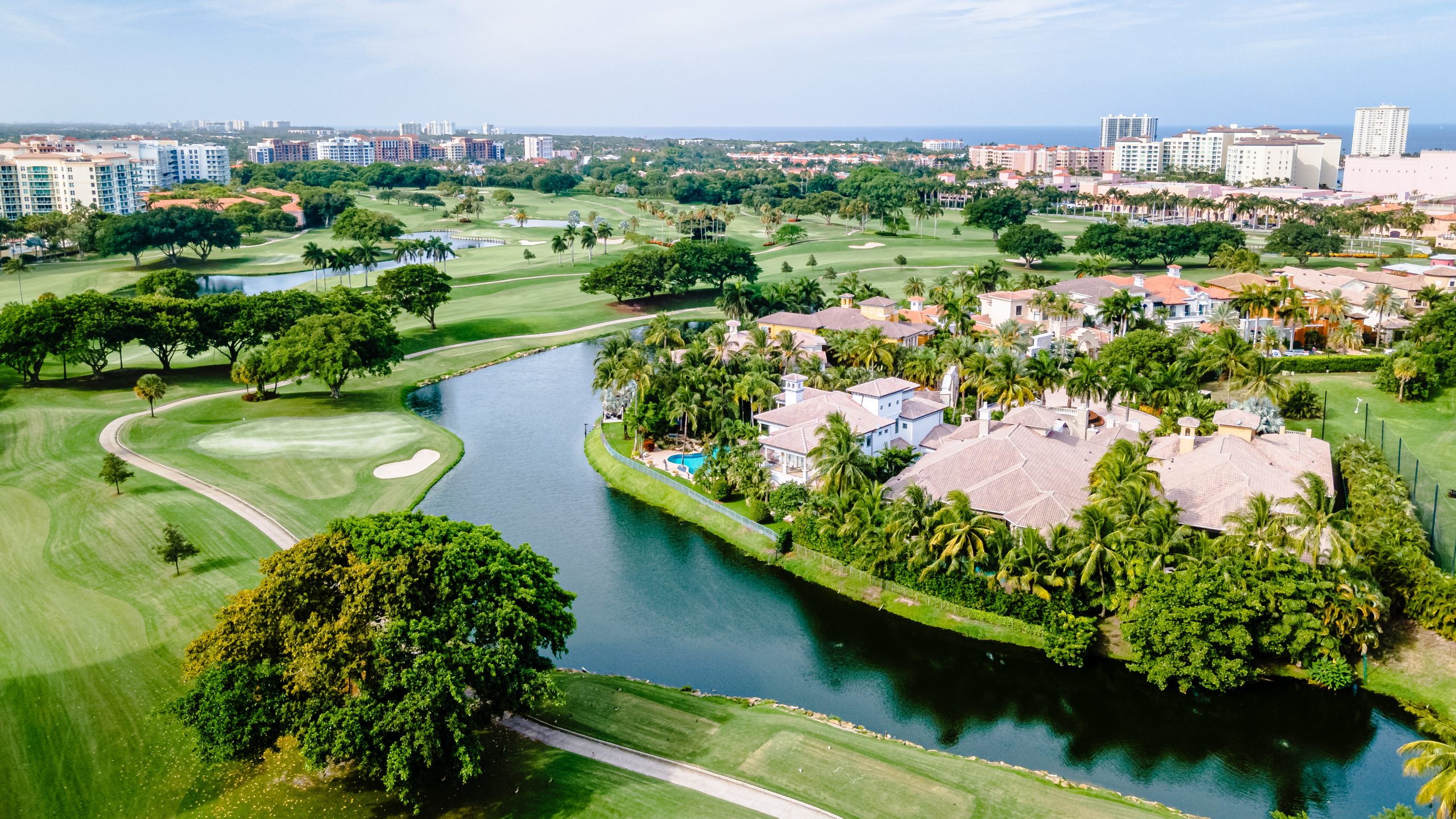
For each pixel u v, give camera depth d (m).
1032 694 74.69
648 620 87.12
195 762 61.06
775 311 198.62
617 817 54.94
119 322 152.12
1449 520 94.94
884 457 109.00
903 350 149.50
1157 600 73.44
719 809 55.97
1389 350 159.00
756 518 105.25
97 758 61.44
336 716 54.31
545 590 66.12
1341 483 104.25
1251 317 170.12
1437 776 50.47
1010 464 96.75
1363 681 72.94
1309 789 63.12
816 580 93.69
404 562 59.88
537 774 59.56
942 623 84.62
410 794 55.06
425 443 133.62
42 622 79.06
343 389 159.62
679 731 66.25
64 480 112.56
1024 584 80.88
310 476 118.88
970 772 61.72
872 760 62.16
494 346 195.25
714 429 124.75
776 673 78.56
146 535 97.50
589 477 124.00
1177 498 90.56
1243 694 72.88
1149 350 142.50
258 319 162.62
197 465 119.94
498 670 57.47
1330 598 72.25
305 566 61.28
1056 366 128.25
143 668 71.88
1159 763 66.19
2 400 143.75
